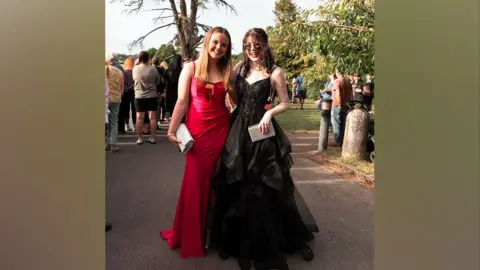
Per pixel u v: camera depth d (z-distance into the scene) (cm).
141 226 265
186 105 218
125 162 432
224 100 219
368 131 429
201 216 226
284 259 210
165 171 395
